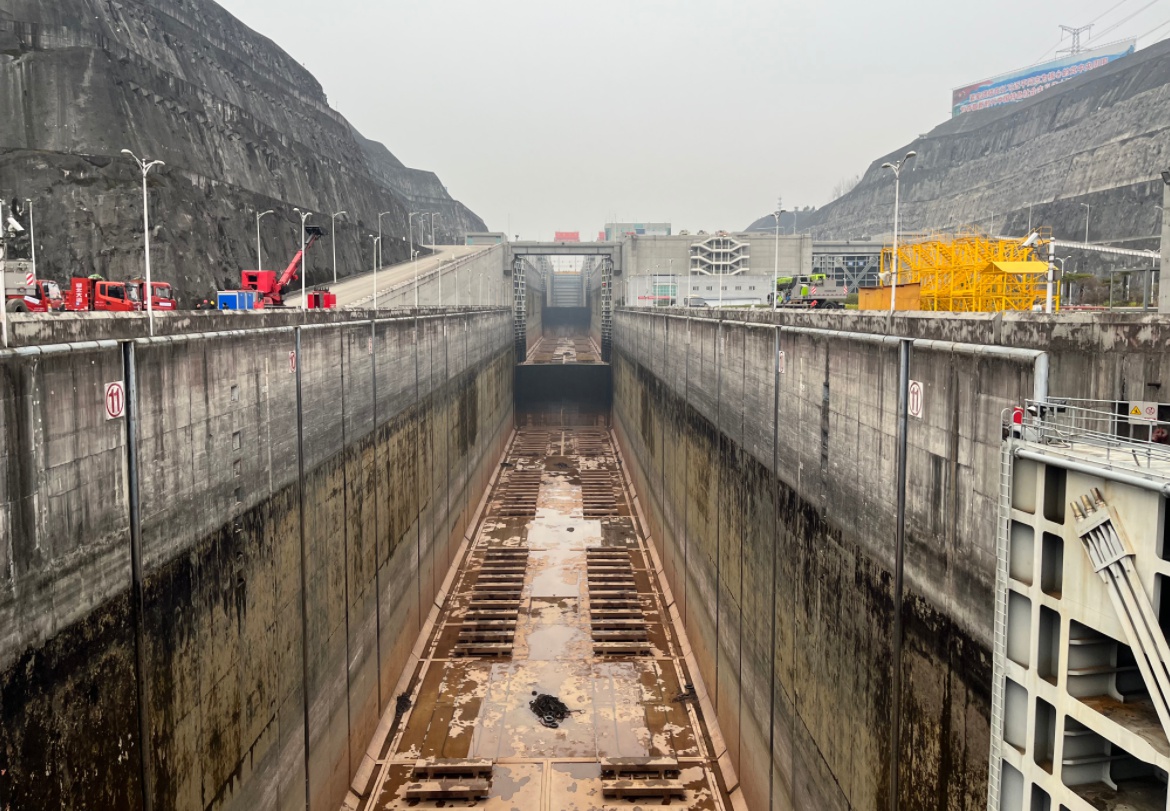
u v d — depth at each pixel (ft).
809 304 144.77
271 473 71.46
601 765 95.45
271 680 70.69
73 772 43.01
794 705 76.18
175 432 54.24
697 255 370.94
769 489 86.53
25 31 196.75
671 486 160.15
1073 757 34.17
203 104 253.24
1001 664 38.29
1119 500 30.83
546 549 179.01
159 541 52.06
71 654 42.96
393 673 115.03
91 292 93.45
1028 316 39.99
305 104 382.83
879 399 56.39
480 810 88.94
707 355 123.75
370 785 93.91
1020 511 37.09
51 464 41.27
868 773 58.34
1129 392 37.40
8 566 38.01
